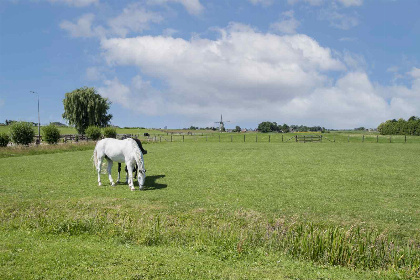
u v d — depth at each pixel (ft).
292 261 24.07
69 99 237.25
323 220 32.86
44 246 25.03
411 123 250.98
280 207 37.52
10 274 19.99
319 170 62.90
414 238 28.45
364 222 32.14
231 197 42.19
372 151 104.58
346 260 24.02
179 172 61.57
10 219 32.40
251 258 24.26
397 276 21.47
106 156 49.70
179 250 25.27
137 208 37.04
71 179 55.11
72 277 19.89
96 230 29.63
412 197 41.70
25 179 54.90
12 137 132.36
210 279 20.11
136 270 20.94
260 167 67.72
